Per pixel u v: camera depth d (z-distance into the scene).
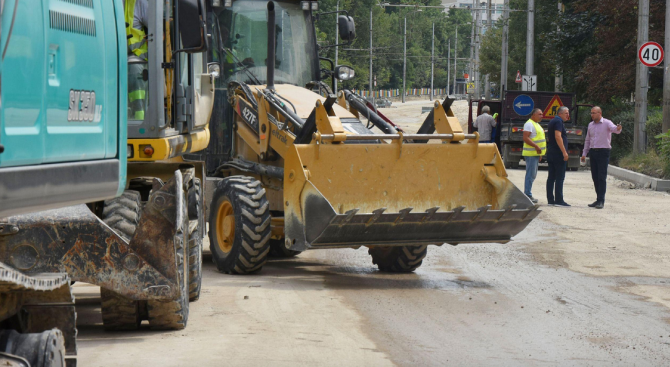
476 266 12.27
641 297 10.06
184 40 7.98
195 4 7.87
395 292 10.23
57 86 4.17
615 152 33.53
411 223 10.29
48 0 4.09
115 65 4.96
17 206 3.90
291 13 13.84
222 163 13.20
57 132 4.19
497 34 67.31
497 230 10.90
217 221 11.74
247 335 7.89
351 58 122.12
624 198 21.84
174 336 7.79
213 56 13.12
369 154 10.77
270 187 12.52
